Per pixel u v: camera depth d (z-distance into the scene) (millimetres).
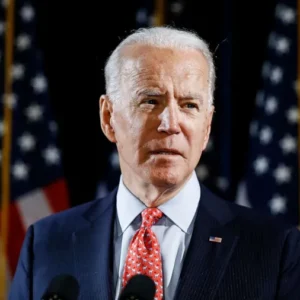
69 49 11672
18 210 11305
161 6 11539
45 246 5805
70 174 11625
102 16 11656
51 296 4164
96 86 11625
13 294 5879
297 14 11438
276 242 5469
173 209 5473
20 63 11531
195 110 5156
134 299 4109
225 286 5207
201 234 5441
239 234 5500
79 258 5605
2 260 11156
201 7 11594
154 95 5094
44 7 11711
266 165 11234
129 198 5551
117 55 5418
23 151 11422
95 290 5359
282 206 11125
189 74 5129
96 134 11617
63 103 11648
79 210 6031
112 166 11250
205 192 5852
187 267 5258
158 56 5160
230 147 11242
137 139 5129
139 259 5281
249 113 11500
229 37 11305
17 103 11484
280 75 11344
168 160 5066
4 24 11602
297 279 5348
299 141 11234
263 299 5203
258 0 11555
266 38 11523
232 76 11477
